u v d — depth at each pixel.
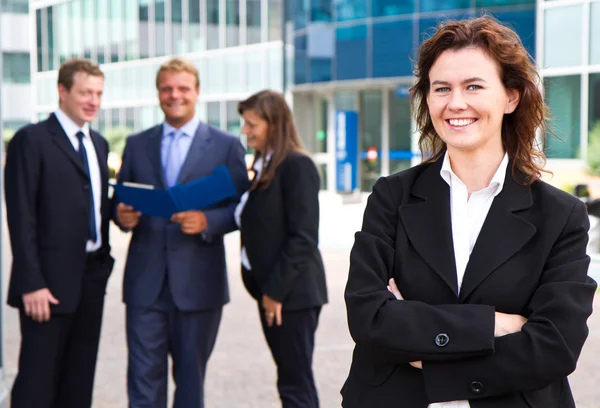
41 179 4.29
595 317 8.16
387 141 25.94
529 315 1.91
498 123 1.99
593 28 13.79
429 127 2.16
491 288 1.93
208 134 4.67
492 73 1.96
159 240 4.54
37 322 4.28
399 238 2.04
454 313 1.90
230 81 28.73
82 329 4.51
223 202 4.66
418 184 2.07
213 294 4.58
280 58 27.42
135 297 4.52
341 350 7.02
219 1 28.56
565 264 1.91
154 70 28.72
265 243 4.40
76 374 4.52
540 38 14.27
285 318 4.47
